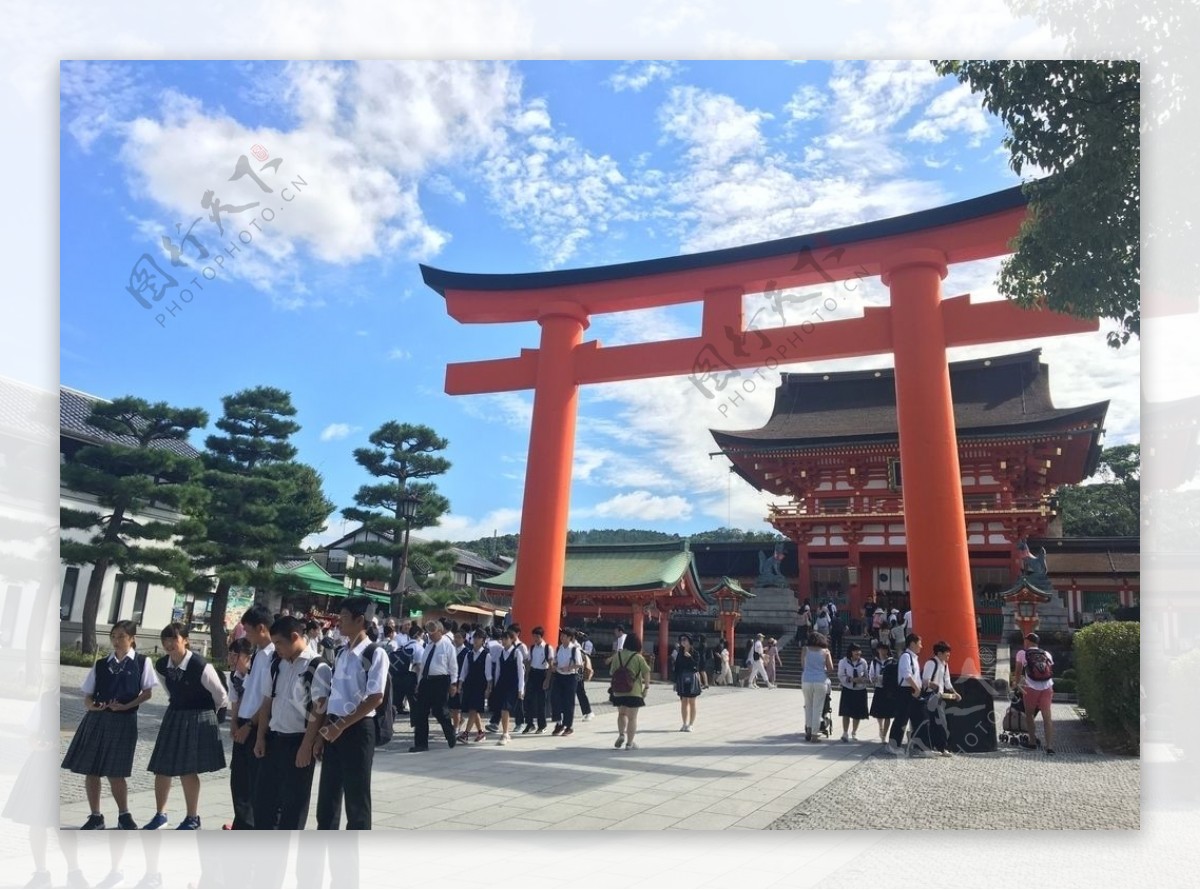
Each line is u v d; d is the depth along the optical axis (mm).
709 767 10328
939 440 14445
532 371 19797
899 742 11922
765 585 33875
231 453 23750
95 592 20891
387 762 10352
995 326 14945
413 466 25562
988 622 32375
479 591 36156
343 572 27000
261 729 5918
